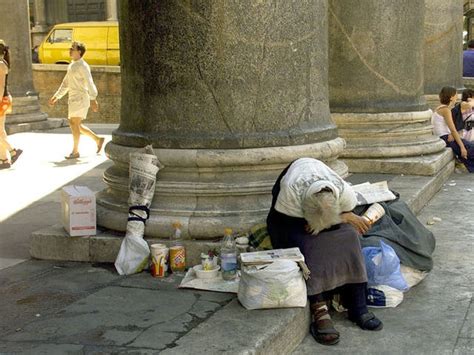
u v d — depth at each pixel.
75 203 5.66
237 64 5.52
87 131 11.73
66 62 24.23
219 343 3.96
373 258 5.09
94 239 5.65
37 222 7.22
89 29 24.08
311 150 5.78
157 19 5.55
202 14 5.46
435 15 11.77
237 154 5.52
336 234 4.69
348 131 9.03
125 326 4.27
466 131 10.61
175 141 5.57
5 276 5.37
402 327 4.77
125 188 5.81
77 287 5.05
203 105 5.55
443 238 6.83
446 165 9.73
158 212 5.52
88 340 4.07
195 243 5.36
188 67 5.53
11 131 14.77
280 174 5.23
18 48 15.25
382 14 8.99
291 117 5.77
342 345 4.50
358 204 5.43
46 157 11.63
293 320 4.38
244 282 4.50
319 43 6.02
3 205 8.05
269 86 5.62
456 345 4.47
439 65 11.91
